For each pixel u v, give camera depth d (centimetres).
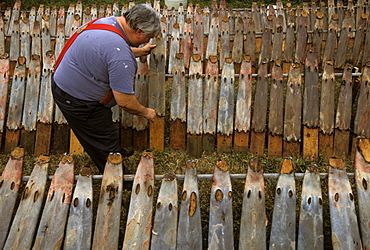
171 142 356
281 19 538
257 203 229
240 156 350
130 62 237
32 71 344
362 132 337
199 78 337
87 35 238
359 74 334
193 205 228
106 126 270
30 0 833
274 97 340
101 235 222
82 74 241
